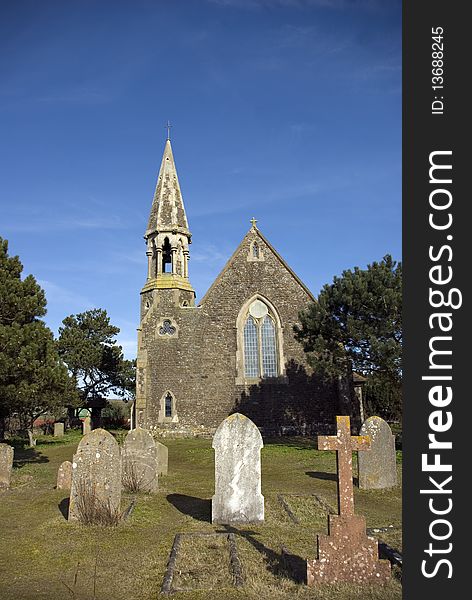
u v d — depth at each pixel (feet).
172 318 102.06
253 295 102.73
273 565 25.38
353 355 76.38
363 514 37.37
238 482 35.06
